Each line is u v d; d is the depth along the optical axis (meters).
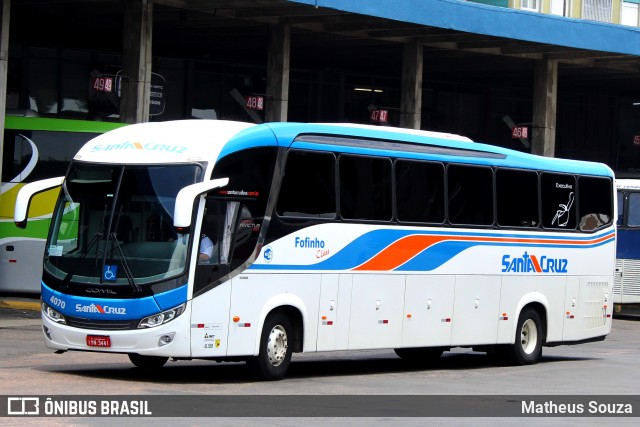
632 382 19.11
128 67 30.14
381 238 18.77
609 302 24.06
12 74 37.69
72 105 38.91
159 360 18.19
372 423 13.01
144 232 15.92
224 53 42.22
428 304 19.73
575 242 23.11
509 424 13.52
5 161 29.31
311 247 17.52
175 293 15.63
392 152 19.12
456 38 35.78
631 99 52.88
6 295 30.47
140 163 16.22
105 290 15.80
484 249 20.91
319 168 17.75
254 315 16.58
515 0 45.41
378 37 35.50
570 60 39.47
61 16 34.38
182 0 30.98
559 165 22.91
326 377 18.23
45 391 14.55
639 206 36.53
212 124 16.89
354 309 18.30
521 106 50.34
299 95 44.84
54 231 16.52
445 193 20.16
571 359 23.94
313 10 31.67
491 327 21.12
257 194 16.70
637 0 49.94
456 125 48.41
